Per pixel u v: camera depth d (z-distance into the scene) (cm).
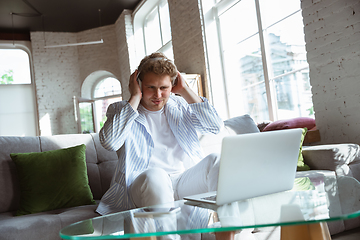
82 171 189
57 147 201
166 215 96
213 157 148
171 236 108
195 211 99
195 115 188
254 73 480
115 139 161
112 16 842
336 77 294
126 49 809
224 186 103
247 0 472
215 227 77
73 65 905
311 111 390
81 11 789
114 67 890
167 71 165
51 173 180
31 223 139
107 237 77
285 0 405
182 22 571
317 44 311
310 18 316
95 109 933
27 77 882
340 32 287
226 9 510
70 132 880
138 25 803
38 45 874
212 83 517
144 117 175
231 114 525
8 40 865
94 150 214
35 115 876
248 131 245
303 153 233
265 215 85
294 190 119
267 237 136
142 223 88
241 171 105
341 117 293
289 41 407
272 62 438
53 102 876
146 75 165
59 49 895
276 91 435
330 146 225
